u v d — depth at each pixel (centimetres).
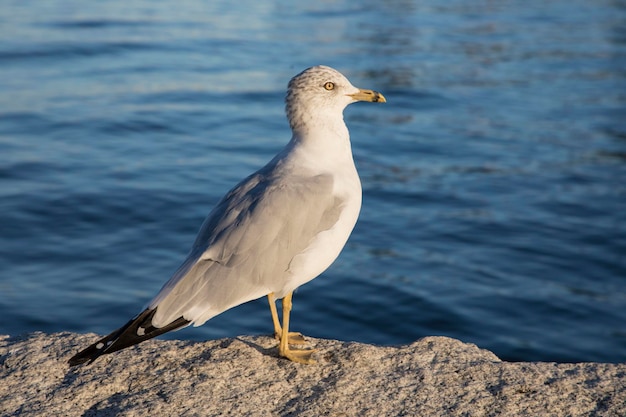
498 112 2680
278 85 2808
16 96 2470
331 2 5050
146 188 1780
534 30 4262
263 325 1236
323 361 598
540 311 1352
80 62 2956
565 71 3319
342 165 614
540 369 589
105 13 3984
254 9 4544
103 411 536
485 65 3400
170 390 557
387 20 4434
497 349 1229
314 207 572
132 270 1405
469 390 561
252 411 535
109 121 2269
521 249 1600
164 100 2525
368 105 2769
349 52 3538
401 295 1376
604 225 1731
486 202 1848
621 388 564
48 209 1647
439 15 4675
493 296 1395
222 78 2866
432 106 2744
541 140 2367
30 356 599
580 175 2055
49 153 1984
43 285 1341
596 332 1287
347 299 1356
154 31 3609
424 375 579
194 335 1191
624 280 1487
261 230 551
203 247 552
